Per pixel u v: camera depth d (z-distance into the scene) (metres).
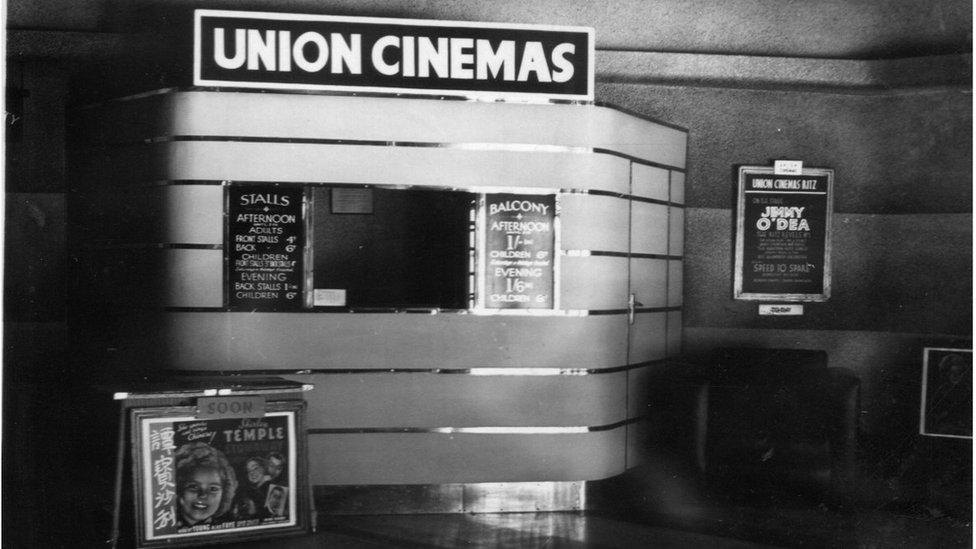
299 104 5.22
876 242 6.69
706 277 6.67
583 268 5.42
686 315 6.67
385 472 5.33
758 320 6.70
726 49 6.64
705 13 6.58
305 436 4.80
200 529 4.55
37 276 6.11
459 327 5.36
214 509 4.58
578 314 5.41
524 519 5.25
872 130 6.66
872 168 6.68
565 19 6.52
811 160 6.67
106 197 5.57
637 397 5.87
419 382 5.35
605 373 5.51
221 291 5.20
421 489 5.36
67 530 4.79
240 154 5.19
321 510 5.27
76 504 5.22
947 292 6.54
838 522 5.23
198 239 5.18
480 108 5.33
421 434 5.35
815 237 6.67
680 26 6.58
